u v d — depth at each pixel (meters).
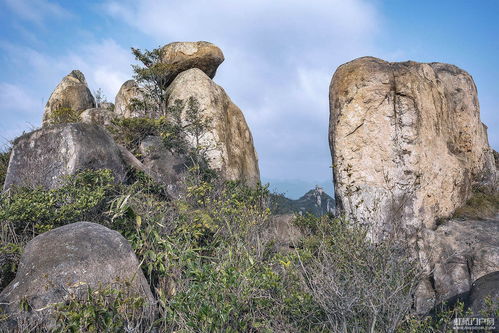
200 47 21.59
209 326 4.62
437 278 9.46
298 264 6.09
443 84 13.08
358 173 11.37
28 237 6.47
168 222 7.25
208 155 17.62
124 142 14.23
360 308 4.81
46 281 4.80
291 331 5.07
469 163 12.79
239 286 5.30
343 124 11.76
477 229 10.45
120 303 4.62
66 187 7.51
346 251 5.84
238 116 21.19
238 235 7.27
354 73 11.96
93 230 5.45
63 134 9.20
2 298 4.77
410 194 11.01
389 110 11.50
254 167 20.94
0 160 11.62
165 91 20.39
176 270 5.81
